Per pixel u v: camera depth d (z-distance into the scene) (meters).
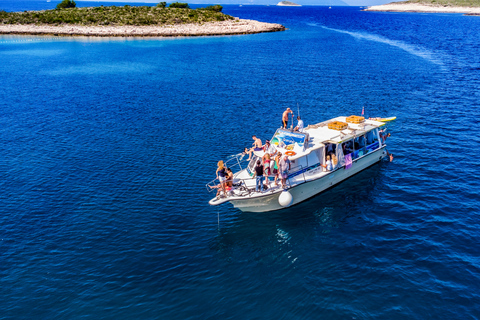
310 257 16.80
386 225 18.97
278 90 46.75
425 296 14.20
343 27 140.38
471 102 39.16
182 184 23.42
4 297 14.55
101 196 22.12
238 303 14.21
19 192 22.73
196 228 19.08
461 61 63.59
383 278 15.25
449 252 16.64
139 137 31.64
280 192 19.56
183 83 52.12
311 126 24.59
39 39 99.44
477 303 13.77
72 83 53.00
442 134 30.59
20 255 17.02
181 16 120.94
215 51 79.94
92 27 108.06
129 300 14.40
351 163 23.19
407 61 64.38
